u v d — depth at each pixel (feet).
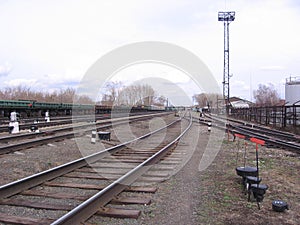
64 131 64.80
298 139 59.82
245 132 72.33
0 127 62.75
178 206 19.33
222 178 26.78
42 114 122.21
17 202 18.79
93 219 16.71
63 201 19.72
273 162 35.19
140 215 17.63
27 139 51.13
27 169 29.19
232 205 19.57
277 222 16.81
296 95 129.29
